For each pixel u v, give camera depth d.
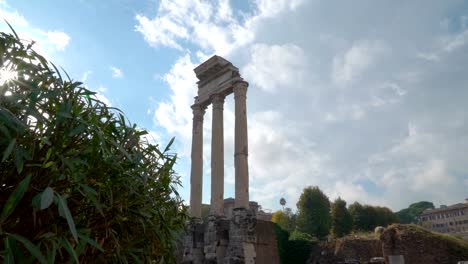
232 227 28.33
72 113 3.49
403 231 31.45
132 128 4.36
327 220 59.50
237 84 32.94
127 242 4.23
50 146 3.29
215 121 34.06
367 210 61.50
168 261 4.93
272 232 31.39
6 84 3.13
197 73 37.38
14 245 2.75
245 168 29.77
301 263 37.06
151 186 4.64
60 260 3.66
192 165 35.03
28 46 3.53
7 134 2.81
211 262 28.91
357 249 34.44
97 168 3.68
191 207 33.38
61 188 3.40
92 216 3.96
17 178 3.15
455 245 29.72
